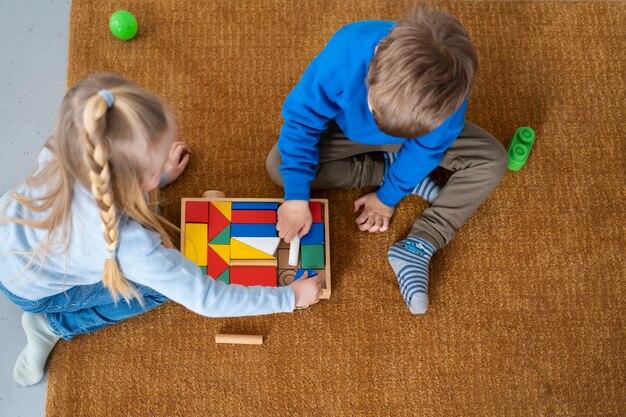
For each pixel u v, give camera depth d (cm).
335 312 130
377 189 140
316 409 125
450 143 112
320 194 138
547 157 144
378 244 136
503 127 146
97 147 73
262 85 145
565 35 154
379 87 90
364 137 117
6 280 100
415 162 115
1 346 127
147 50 145
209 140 140
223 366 126
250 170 139
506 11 154
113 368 124
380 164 134
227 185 138
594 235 139
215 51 146
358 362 128
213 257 124
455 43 88
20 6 149
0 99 142
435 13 90
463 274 135
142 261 90
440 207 130
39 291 102
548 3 154
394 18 151
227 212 127
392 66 88
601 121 148
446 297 133
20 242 94
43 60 146
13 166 138
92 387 123
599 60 152
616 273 137
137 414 122
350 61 101
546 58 151
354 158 134
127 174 80
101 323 121
